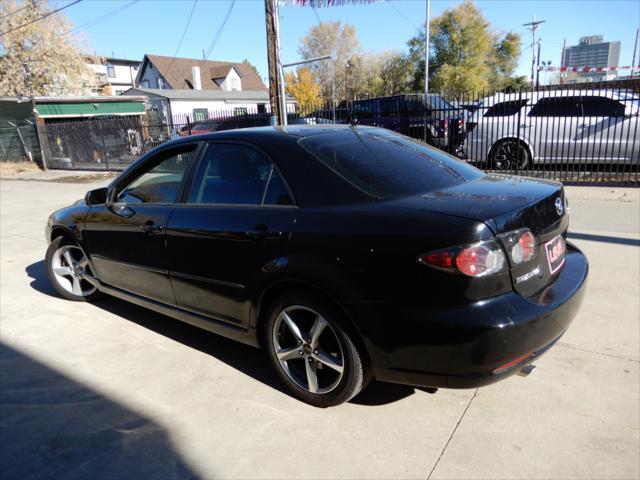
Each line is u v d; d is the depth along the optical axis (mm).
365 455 2434
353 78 61125
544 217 2527
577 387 2881
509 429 2559
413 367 2379
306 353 2795
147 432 2705
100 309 4516
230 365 3391
